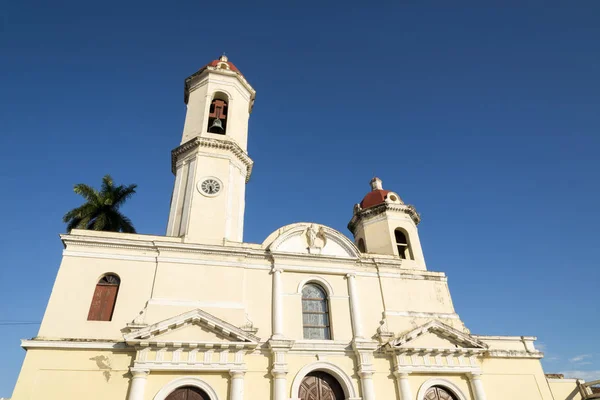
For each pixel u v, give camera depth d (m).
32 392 15.79
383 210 28.58
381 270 23.55
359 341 20.22
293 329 20.23
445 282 24.48
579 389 23.22
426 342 21.39
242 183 25.17
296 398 18.34
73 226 28.83
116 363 17.08
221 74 28.06
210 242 21.48
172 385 17.12
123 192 30.88
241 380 17.78
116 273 19.22
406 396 19.58
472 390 21.00
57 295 17.98
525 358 22.89
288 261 21.97
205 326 18.39
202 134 25.14
